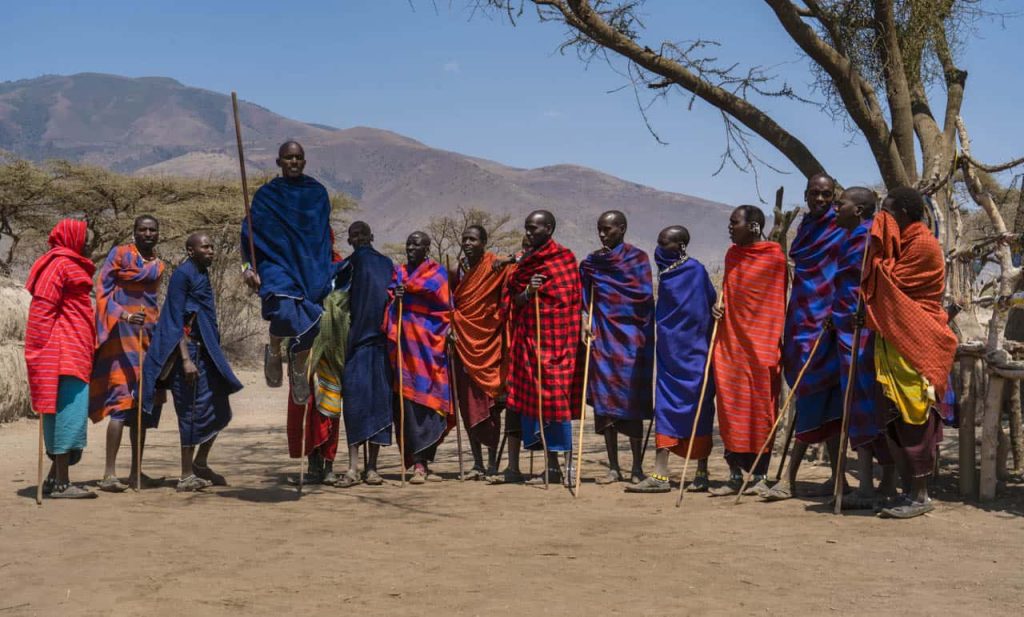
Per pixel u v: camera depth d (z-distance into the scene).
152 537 6.46
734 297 8.34
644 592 5.12
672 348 8.53
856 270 7.62
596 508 7.73
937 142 11.59
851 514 7.32
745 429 8.20
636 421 8.88
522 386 8.98
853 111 11.36
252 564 5.73
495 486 8.95
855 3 11.44
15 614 4.69
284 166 8.15
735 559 5.89
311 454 9.23
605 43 12.17
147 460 11.05
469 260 9.41
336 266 9.09
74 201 35.19
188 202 35.72
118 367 8.37
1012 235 7.87
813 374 7.84
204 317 8.53
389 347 9.15
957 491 7.98
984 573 5.51
